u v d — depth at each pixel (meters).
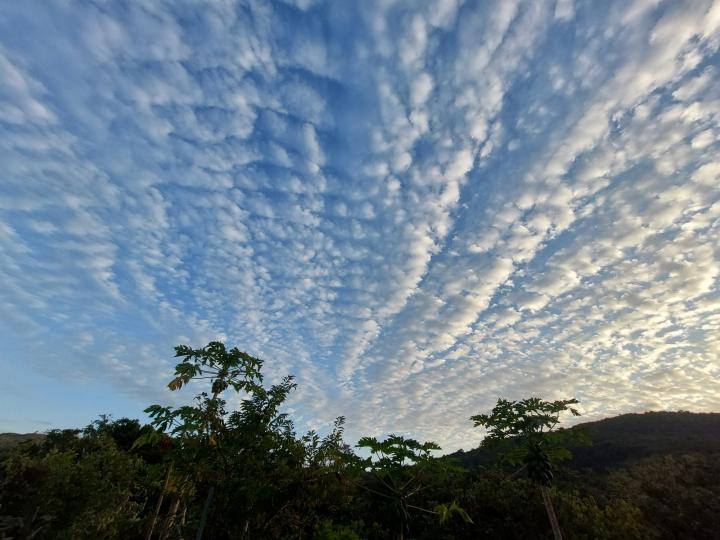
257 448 10.89
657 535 28.23
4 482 15.01
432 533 27.89
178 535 10.62
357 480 13.31
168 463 10.88
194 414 10.26
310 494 11.02
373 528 16.19
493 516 31.64
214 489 10.13
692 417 80.69
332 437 13.07
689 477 43.00
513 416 30.61
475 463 55.56
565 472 47.12
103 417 31.42
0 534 14.64
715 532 32.34
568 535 28.50
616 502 29.94
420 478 14.66
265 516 10.71
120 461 17.78
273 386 12.14
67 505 15.14
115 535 15.62
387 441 14.27
